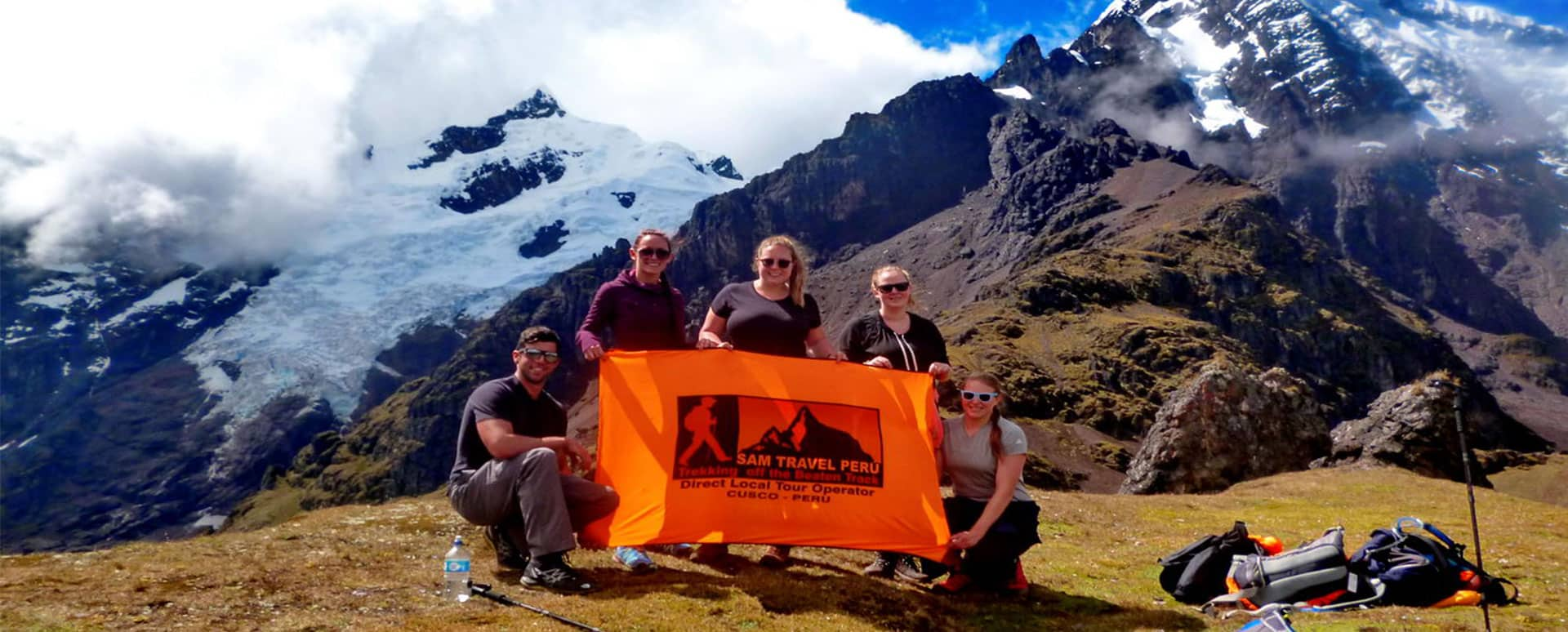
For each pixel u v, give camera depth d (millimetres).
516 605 10852
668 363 12625
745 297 13359
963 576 12711
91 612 10180
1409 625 10969
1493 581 12688
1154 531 22750
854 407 12617
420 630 9922
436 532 15258
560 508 11695
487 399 12141
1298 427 58844
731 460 12266
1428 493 33312
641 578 12156
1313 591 12039
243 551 13352
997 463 12664
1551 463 197000
